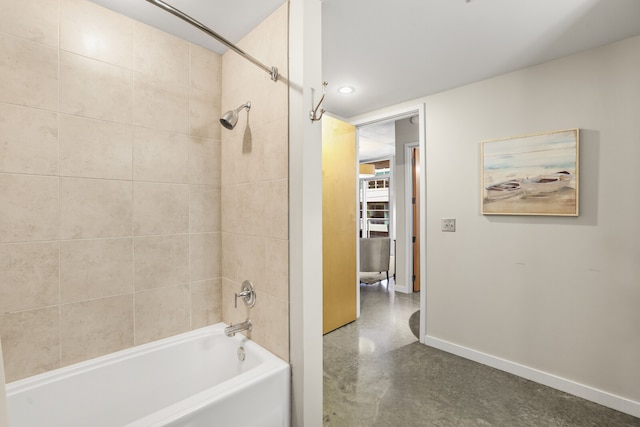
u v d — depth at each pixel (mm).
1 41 1343
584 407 1932
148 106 1765
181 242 1904
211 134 2029
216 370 1903
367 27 1747
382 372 2363
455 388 2148
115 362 1617
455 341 2654
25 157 1405
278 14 1594
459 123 2592
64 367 1516
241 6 1573
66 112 1506
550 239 2154
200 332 1935
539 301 2205
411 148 4574
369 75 2373
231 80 1972
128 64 1691
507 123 2332
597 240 1973
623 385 1889
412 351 2709
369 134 5172
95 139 1592
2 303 1365
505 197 2328
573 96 2047
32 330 1436
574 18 1659
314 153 1523
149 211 1777
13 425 1336
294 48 1504
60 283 1504
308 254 1505
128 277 1708
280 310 1605
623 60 1872
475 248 2516
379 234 7965
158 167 1806
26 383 1392
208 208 2020
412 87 2605
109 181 1638
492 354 2438
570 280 2076
